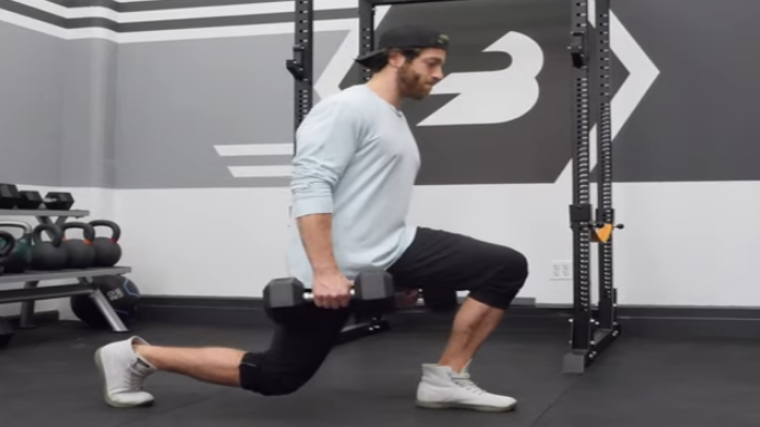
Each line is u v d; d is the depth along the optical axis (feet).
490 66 13.39
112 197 14.99
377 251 6.36
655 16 12.74
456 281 6.71
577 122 9.45
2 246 11.67
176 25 14.76
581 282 9.61
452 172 13.53
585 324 9.63
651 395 7.95
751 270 12.39
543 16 13.19
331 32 14.05
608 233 10.39
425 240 6.59
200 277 14.58
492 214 13.37
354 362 10.04
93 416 7.02
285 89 14.24
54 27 14.57
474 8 13.44
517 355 10.59
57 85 14.69
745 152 12.42
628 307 12.70
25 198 12.04
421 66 6.38
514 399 7.30
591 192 12.89
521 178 13.26
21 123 13.92
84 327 13.66
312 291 5.94
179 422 6.77
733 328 12.30
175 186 14.74
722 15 12.51
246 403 7.53
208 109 14.62
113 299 13.61
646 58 12.77
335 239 6.26
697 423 6.77
